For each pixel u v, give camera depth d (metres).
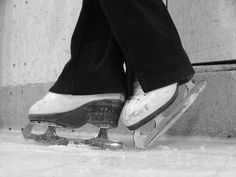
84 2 1.15
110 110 1.12
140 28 1.04
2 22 2.24
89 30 1.17
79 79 1.14
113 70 1.12
